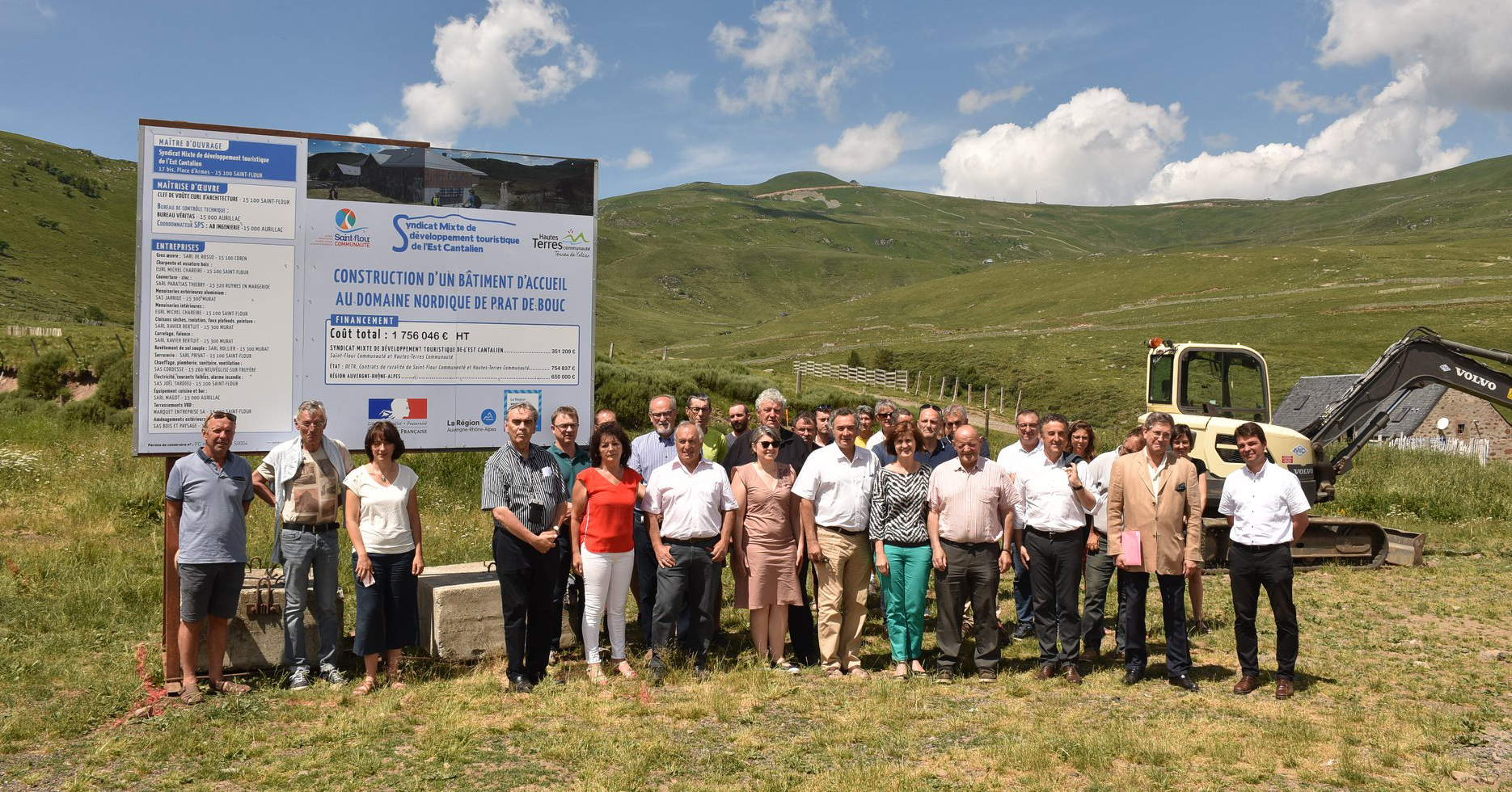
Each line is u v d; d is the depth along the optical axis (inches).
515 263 309.9
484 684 261.3
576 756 211.5
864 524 288.4
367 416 294.8
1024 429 294.8
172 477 249.0
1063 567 282.7
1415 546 475.8
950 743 226.5
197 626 246.4
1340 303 3427.7
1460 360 540.7
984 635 282.4
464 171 303.3
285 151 282.7
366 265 292.7
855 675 282.8
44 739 217.3
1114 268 5472.4
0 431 741.9
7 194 6048.2
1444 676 289.4
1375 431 555.8
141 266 268.8
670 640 290.8
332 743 217.0
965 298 5492.1
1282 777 206.5
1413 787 201.5
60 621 303.1
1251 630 271.9
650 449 310.7
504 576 262.5
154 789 191.3
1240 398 498.9
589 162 317.7
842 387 2031.3
